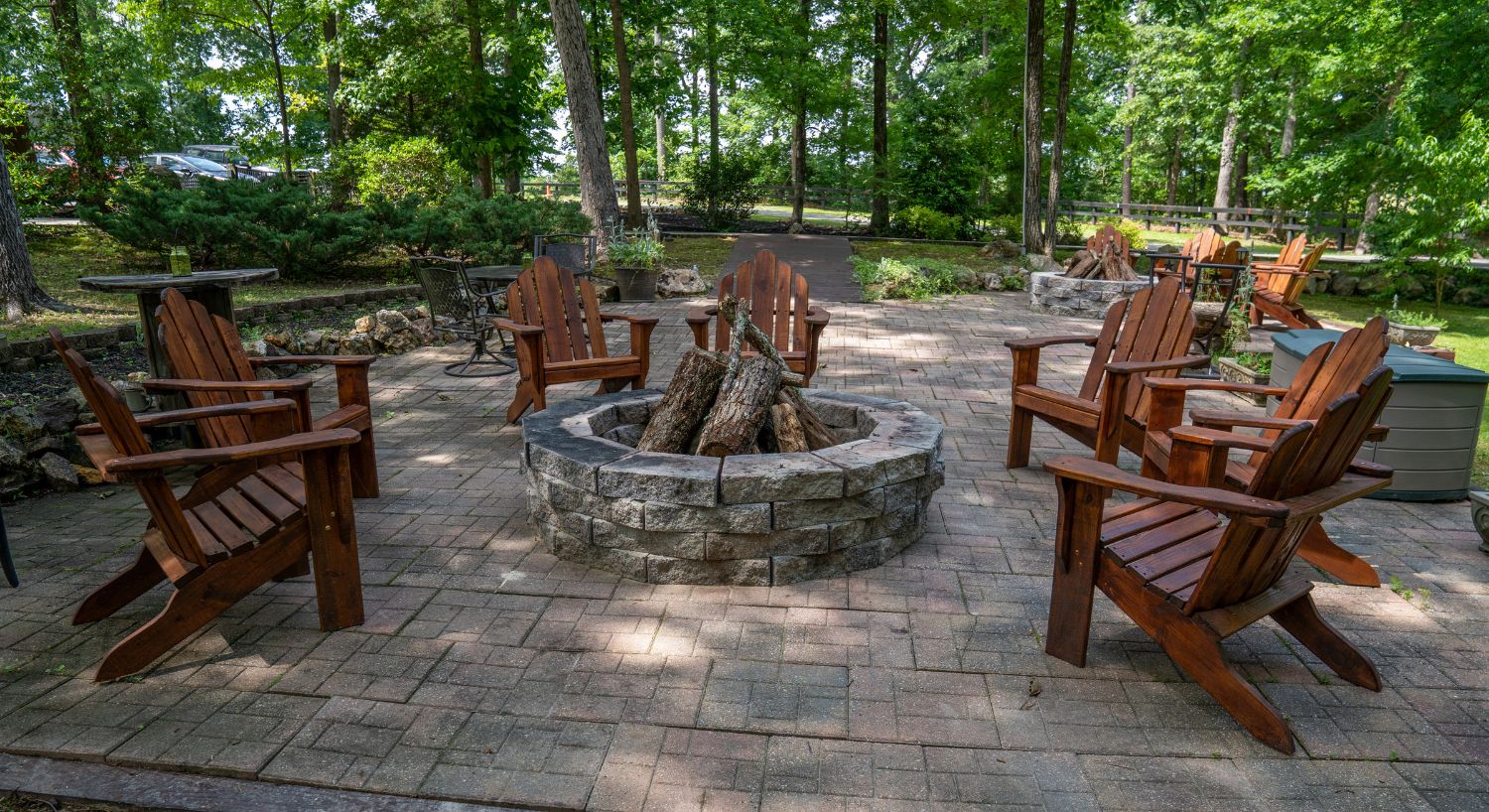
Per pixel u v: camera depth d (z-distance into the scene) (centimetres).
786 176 3303
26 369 604
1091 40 1998
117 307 815
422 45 1705
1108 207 2470
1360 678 263
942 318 1048
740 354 403
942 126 2025
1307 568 357
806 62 2080
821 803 209
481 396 646
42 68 1454
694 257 1559
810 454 346
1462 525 406
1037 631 297
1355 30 1438
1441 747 233
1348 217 1903
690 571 328
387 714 244
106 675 258
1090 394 478
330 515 284
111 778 217
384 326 791
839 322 1007
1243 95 2456
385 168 1642
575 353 553
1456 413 425
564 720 242
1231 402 654
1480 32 1288
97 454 277
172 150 2331
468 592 323
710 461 335
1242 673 271
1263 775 221
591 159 1414
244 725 238
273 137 2050
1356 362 307
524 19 1884
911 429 386
